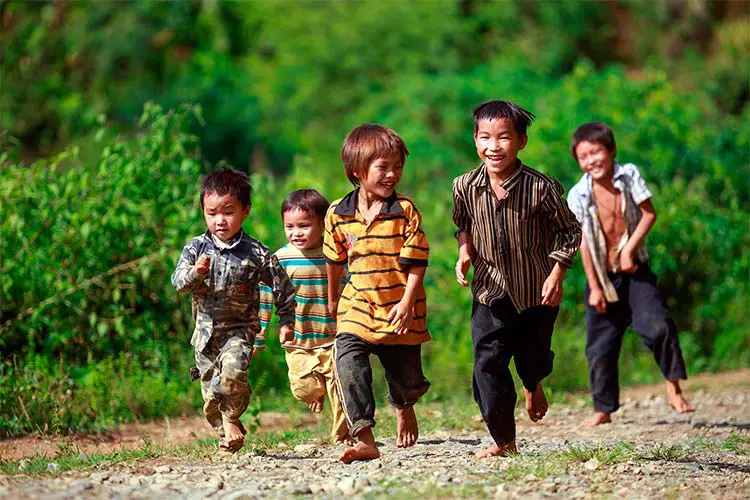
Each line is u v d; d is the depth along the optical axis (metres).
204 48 96.06
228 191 22.30
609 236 29.25
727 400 34.91
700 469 20.78
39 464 20.64
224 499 17.34
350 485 18.36
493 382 21.28
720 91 82.75
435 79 80.94
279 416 31.11
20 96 67.31
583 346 38.91
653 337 29.09
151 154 34.31
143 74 82.56
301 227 24.78
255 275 22.53
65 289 32.53
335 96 89.56
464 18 97.56
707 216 45.22
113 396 30.77
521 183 20.73
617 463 21.06
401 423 21.50
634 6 109.25
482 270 21.33
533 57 95.81
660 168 45.59
